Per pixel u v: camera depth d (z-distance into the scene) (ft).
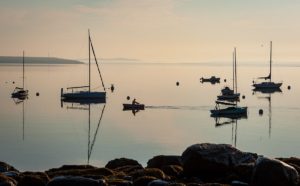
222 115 333.83
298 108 385.29
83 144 216.13
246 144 220.23
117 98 479.00
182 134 249.75
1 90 558.56
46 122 294.66
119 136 241.14
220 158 83.25
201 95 514.68
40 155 189.16
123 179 82.33
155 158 107.55
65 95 444.96
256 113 352.69
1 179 78.64
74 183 71.15
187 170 84.99
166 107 393.91
